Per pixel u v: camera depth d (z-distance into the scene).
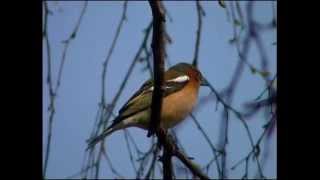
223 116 9.97
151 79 11.63
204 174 8.41
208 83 10.37
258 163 9.38
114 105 10.34
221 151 9.88
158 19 6.36
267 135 8.40
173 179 8.70
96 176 9.91
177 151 8.20
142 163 10.19
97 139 10.09
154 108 7.74
